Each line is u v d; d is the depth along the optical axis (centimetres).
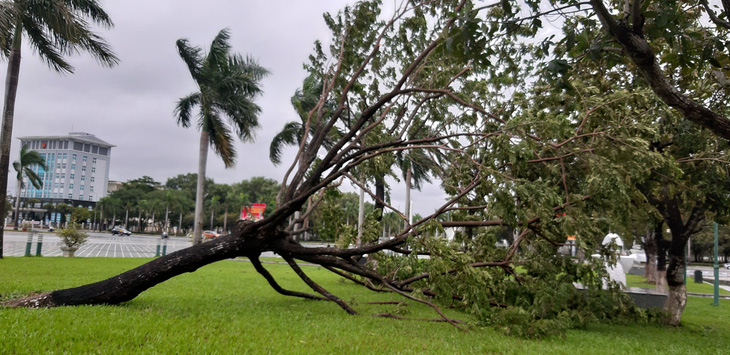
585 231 739
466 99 891
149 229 12631
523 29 857
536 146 746
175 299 848
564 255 855
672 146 964
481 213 870
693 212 960
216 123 2264
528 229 805
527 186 650
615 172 673
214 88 2197
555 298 787
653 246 1916
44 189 15150
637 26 583
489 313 762
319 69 1052
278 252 814
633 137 700
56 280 1081
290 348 487
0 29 1345
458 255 692
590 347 644
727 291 2177
